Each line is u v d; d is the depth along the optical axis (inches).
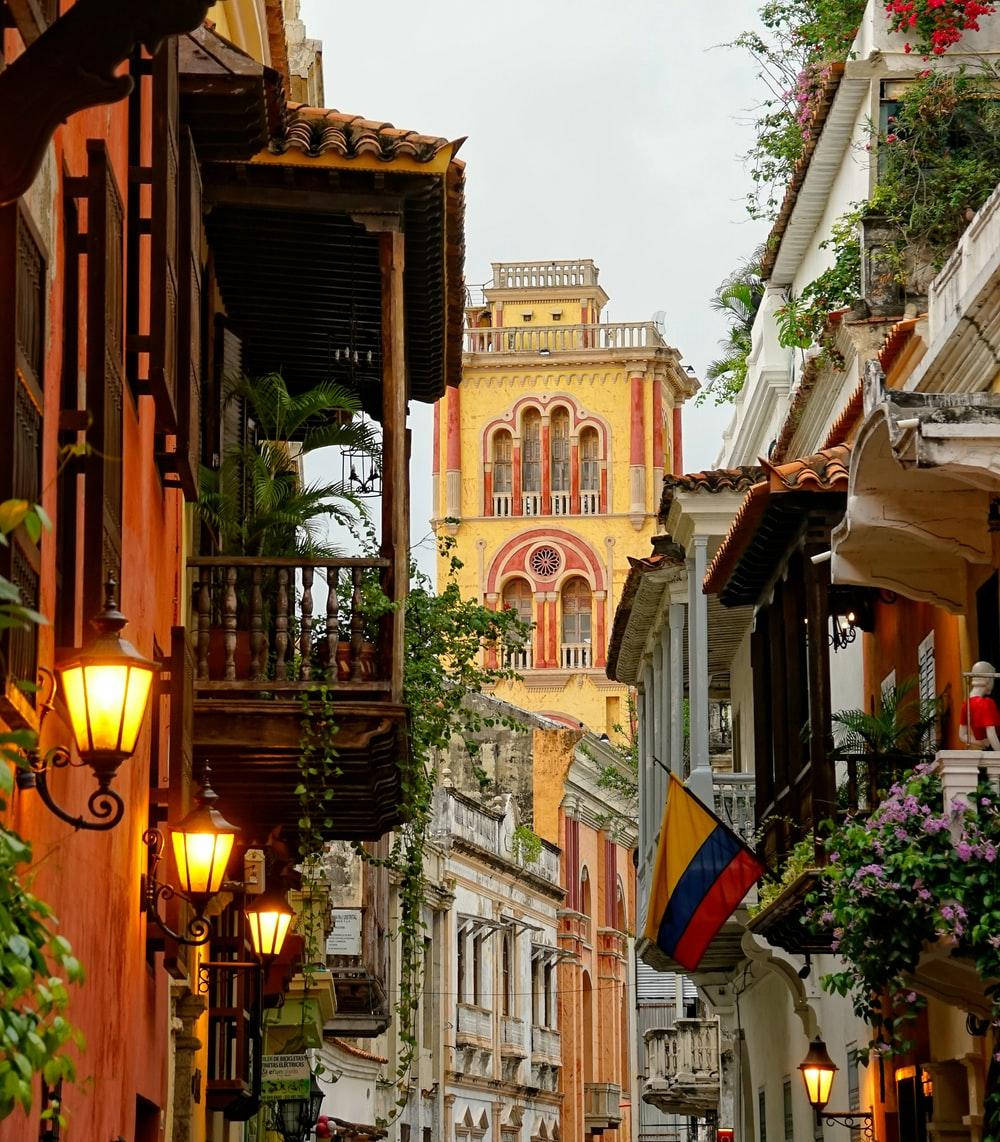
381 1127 837.8
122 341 436.5
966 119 977.5
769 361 1246.9
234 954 792.9
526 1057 2290.8
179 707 513.3
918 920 574.9
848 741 777.6
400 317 639.1
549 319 3597.4
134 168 488.1
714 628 1193.4
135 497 492.7
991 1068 573.6
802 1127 1033.5
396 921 1733.5
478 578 3417.8
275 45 919.0
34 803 352.2
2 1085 220.5
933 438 558.3
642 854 1262.3
